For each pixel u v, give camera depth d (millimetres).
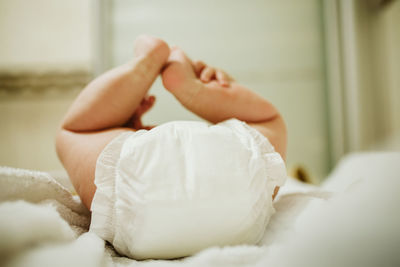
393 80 1462
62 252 233
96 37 1795
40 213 262
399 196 204
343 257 177
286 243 226
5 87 1869
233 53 1845
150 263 313
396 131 1444
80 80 1849
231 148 367
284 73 1837
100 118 461
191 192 322
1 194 330
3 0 1833
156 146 353
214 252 285
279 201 502
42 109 1868
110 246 383
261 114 497
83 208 455
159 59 483
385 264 164
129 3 1835
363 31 1599
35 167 1858
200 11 1841
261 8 1835
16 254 220
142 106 600
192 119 1693
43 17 1832
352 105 1636
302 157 1822
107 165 373
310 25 1826
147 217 315
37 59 1847
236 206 332
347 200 219
